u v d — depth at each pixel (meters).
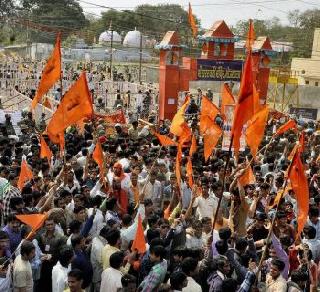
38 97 9.72
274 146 17.69
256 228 9.66
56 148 13.66
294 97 40.72
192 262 6.84
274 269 7.30
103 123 19.34
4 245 7.26
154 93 31.86
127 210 9.96
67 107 9.06
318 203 11.80
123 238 8.44
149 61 69.00
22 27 65.00
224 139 13.32
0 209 9.30
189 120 21.97
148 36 71.50
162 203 11.77
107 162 12.51
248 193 11.27
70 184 10.72
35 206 9.58
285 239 9.08
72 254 6.92
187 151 15.02
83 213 8.58
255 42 31.44
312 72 47.72
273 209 10.52
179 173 10.72
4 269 7.01
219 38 30.06
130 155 13.62
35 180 10.63
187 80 29.69
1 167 11.08
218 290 6.87
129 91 31.27
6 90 35.06
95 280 7.77
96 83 33.47
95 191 10.48
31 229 8.00
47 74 9.55
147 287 7.01
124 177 11.05
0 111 21.27
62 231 8.28
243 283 6.97
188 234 8.70
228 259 7.64
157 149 14.32
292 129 20.39
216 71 29.89
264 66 31.55
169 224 9.09
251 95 7.57
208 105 11.90
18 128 20.80
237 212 9.80
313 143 19.31
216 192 10.63
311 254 8.75
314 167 15.00
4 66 39.31
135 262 7.52
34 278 7.64
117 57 67.38
